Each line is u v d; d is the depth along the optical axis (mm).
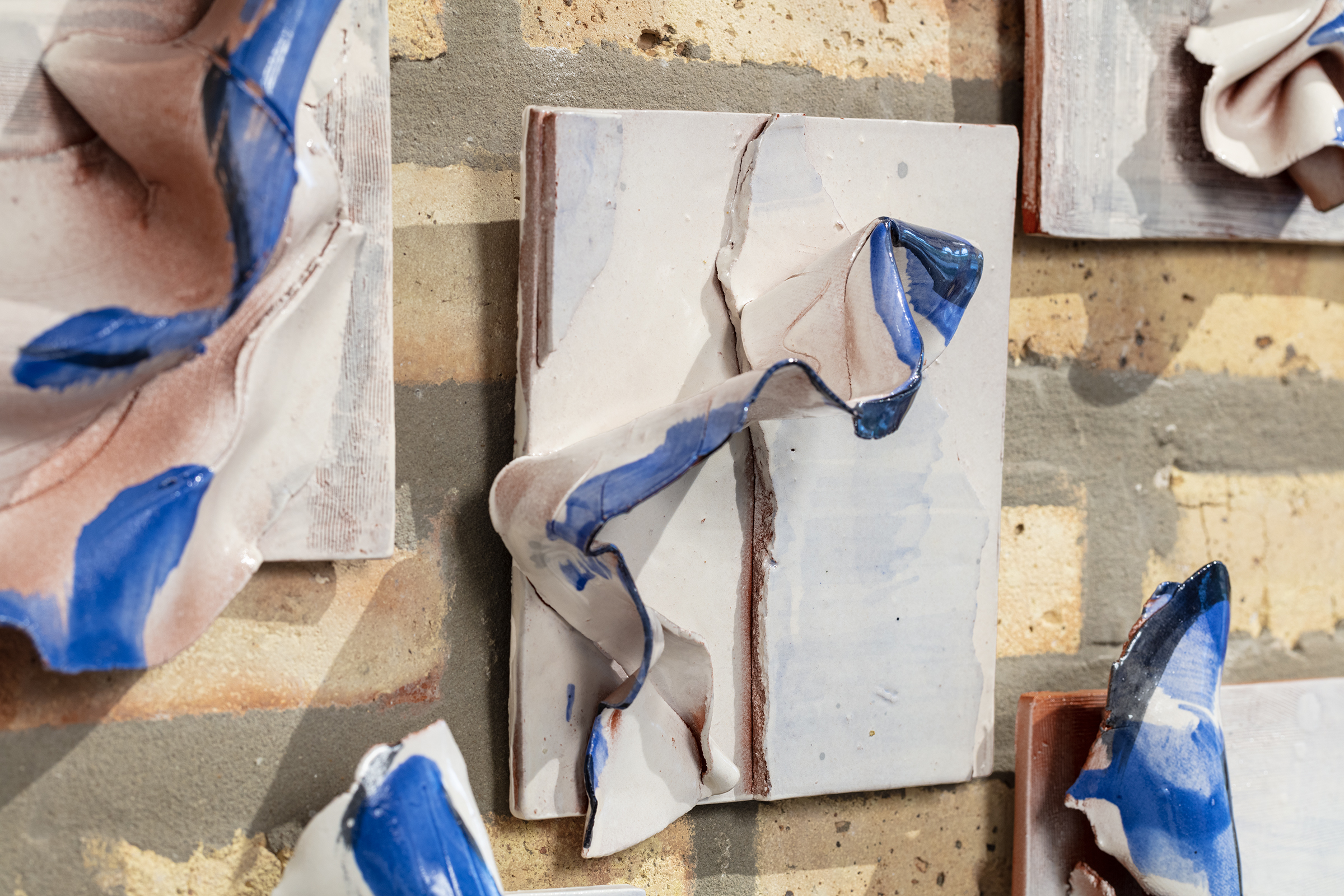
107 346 629
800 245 890
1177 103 1034
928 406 950
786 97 944
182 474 684
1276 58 991
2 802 729
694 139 850
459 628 860
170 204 665
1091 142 1005
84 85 648
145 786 769
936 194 942
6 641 727
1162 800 927
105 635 656
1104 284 1076
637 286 845
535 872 882
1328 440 1204
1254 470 1166
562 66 870
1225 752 1018
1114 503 1096
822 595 922
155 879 772
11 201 658
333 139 753
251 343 697
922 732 977
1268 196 1088
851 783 951
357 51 756
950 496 967
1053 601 1071
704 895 940
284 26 634
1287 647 1186
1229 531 1152
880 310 794
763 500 903
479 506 864
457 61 835
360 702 830
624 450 757
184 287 656
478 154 848
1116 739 944
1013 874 1026
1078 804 965
